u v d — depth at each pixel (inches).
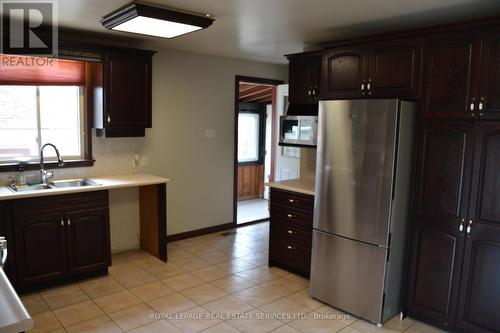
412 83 113.2
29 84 142.1
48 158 153.1
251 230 214.1
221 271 155.3
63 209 134.3
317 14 113.3
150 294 133.8
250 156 297.1
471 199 104.0
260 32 139.3
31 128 149.0
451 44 104.7
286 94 219.3
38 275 131.1
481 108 100.3
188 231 196.9
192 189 195.6
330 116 122.1
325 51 135.2
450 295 110.1
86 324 113.6
